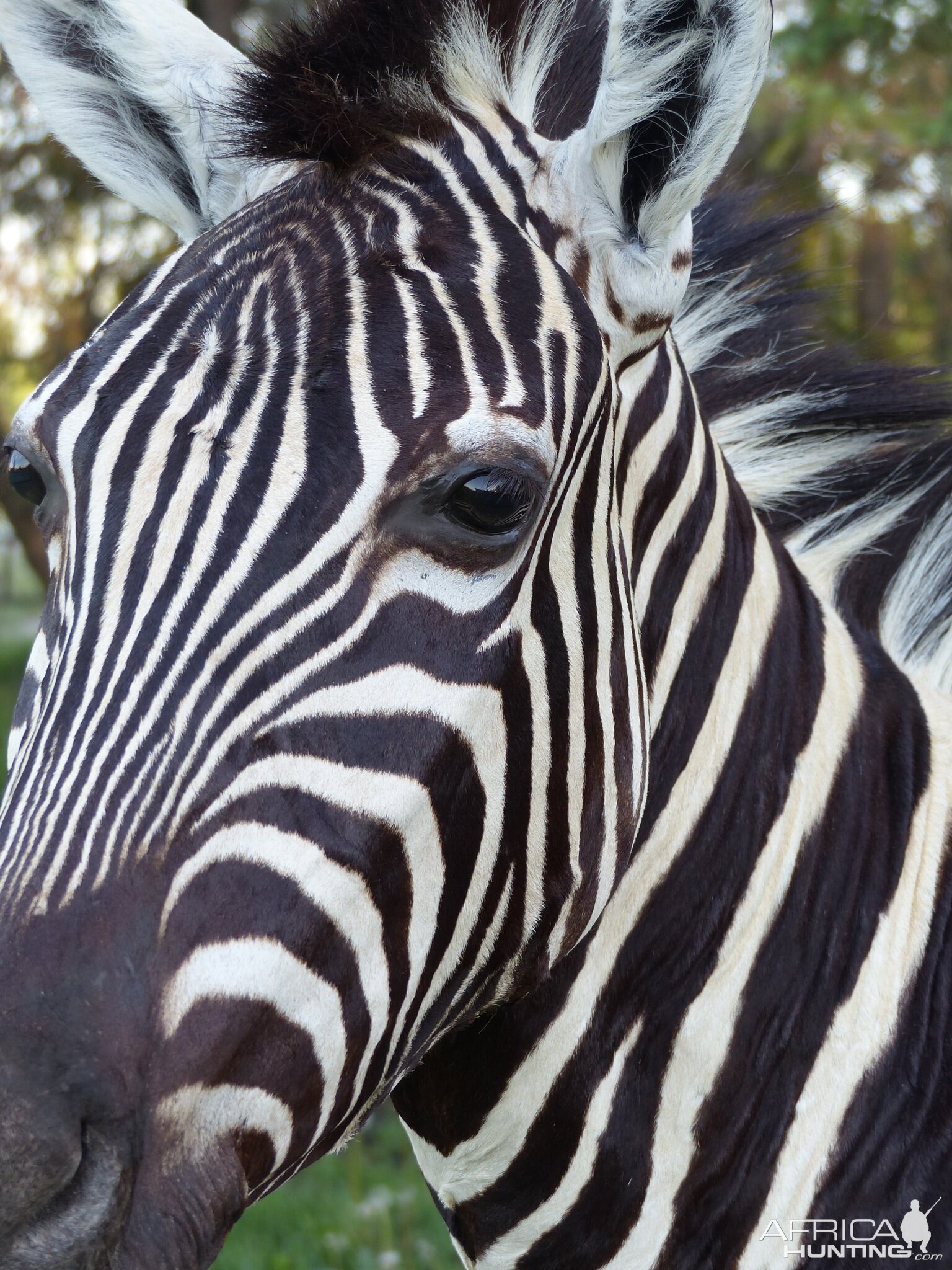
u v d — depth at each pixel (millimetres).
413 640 879
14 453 955
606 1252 1055
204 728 855
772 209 1393
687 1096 1053
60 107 1080
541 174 969
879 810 1110
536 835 944
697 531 1076
